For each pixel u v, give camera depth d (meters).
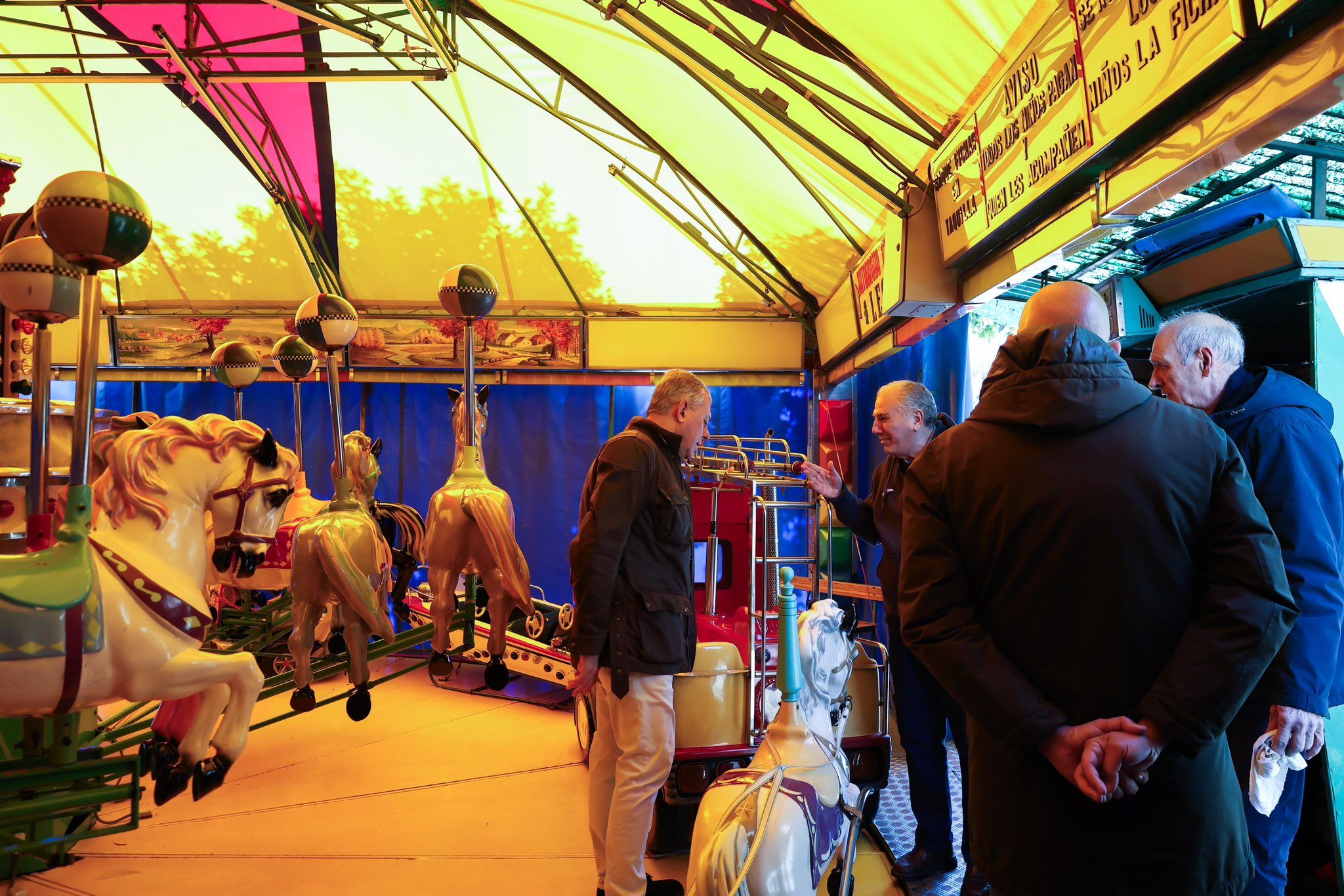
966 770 2.84
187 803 3.93
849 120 3.75
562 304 7.22
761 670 3.18
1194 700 1.26
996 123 2.99
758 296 7.10
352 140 6.15
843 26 3.18
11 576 2.00
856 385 6.77
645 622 2.62
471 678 6.53
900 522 3.06
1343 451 2.62
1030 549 1.43
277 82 5.18
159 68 5.82
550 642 4.75
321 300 3.13
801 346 7.12
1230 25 1.77
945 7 2.75
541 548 7.19
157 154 6.35
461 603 5.20
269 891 3.06
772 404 7.12
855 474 6.77
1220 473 1.41
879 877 3.13
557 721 5.39
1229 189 3.63
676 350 7.16
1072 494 1.40
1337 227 2.66
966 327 4.71
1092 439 1.43
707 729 3.19
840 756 2.12
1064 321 1.62
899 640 3.13
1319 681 1.93
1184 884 1.34
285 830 3.63
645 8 3.86
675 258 6.87
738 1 3.33
